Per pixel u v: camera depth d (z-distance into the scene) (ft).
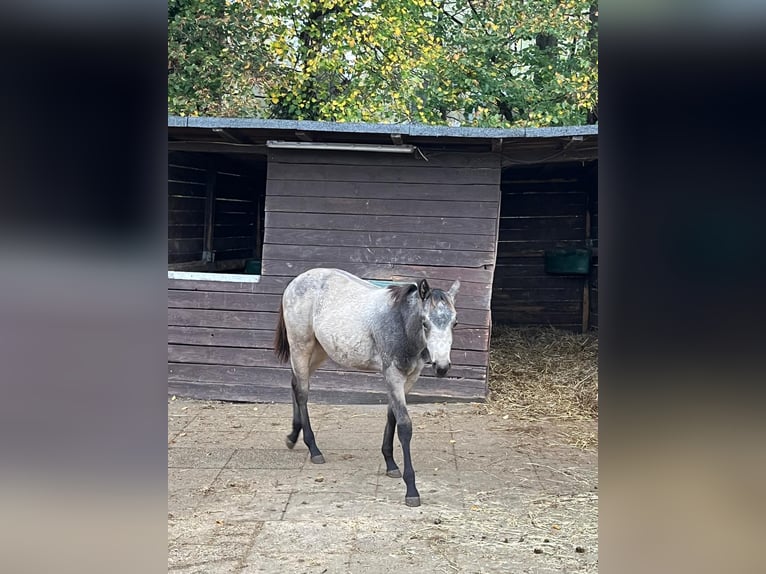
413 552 10.07
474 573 9.41
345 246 19.30
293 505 11.94
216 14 34.12
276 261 19.43
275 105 37.06
